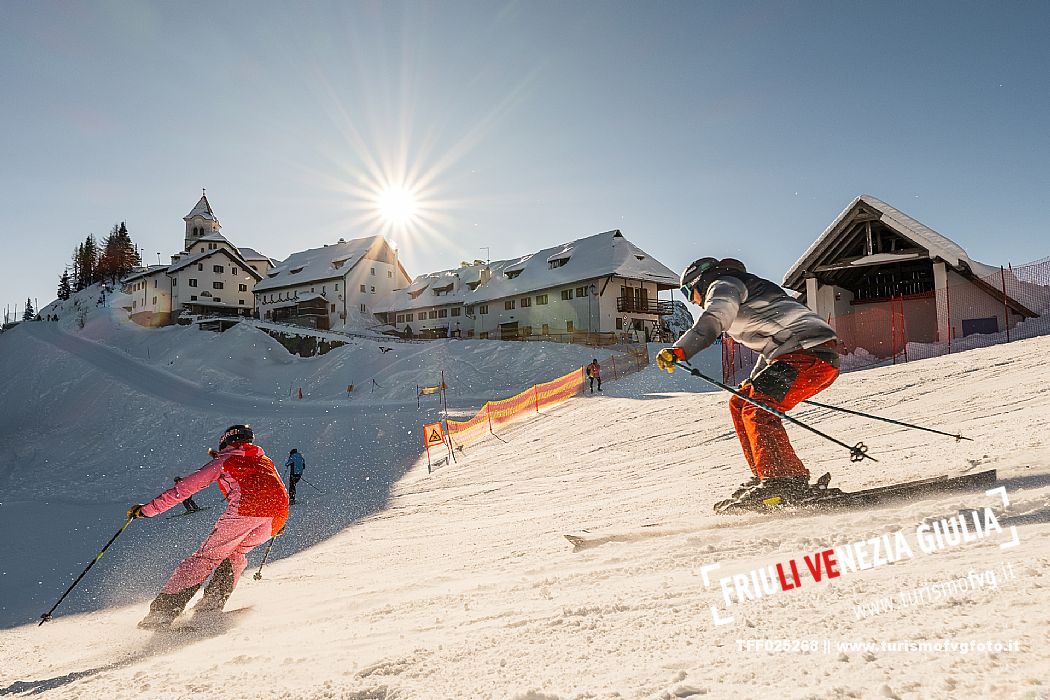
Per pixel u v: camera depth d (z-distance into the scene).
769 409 4.07
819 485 4.14
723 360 25.06
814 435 9.34
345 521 11.11
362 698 1.73
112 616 5.36
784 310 4.30
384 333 62.22
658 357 4.04
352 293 65.94
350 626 2.97
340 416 30.84
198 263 74.56
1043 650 1.14
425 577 4.27
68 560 11.20
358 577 4.96
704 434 12.70
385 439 25.69
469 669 1.82
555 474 12.24
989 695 1.00
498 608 2.76
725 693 1.28
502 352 41.94
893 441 7.06
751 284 4.41
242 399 40.91
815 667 1.32
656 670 1.51
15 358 64.94
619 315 48.00
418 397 35.72
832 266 24.72
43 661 3.27
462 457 19.06
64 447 34.31
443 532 7.41
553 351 40.78
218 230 93.88
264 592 4.82
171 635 3.50
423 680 1.79
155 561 10.03
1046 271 22.50
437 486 14.53
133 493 23.28
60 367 54.69
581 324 48.28
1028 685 0.99
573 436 17.44
